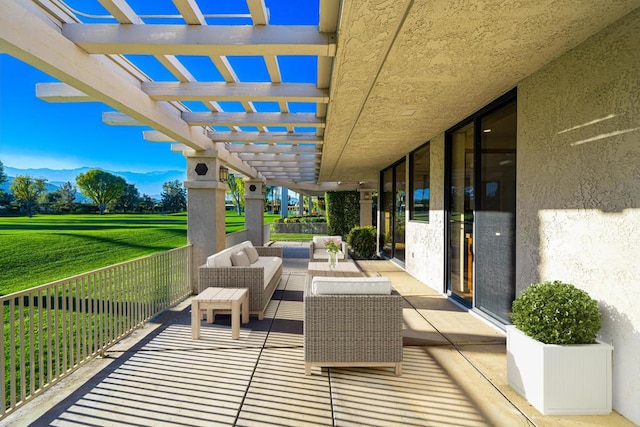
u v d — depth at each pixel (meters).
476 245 4.66
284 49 2.78
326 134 5.66
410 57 2.86
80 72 2.84
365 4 2.09
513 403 2.63
